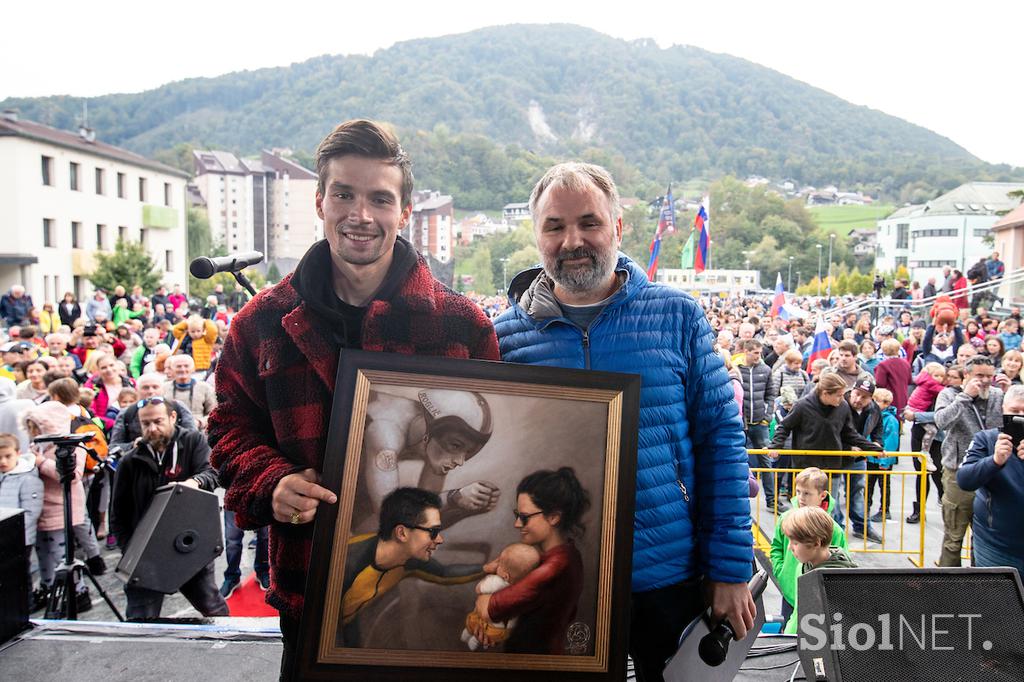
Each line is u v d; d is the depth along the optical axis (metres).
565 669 1.94
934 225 97.56
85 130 46.09
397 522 1.92
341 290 2.24
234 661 3.10
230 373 2.16
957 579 2.14
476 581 1.93
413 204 2.19
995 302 22.06
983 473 4.72
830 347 11.76
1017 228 41.28
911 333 15.88
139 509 4.57
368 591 1.89
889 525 7.66
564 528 1.98
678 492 2.28
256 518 1.97
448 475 1.95
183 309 24.03
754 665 3.08
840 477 7.07
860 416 7.62
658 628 2.27
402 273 2.16
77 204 42.78
